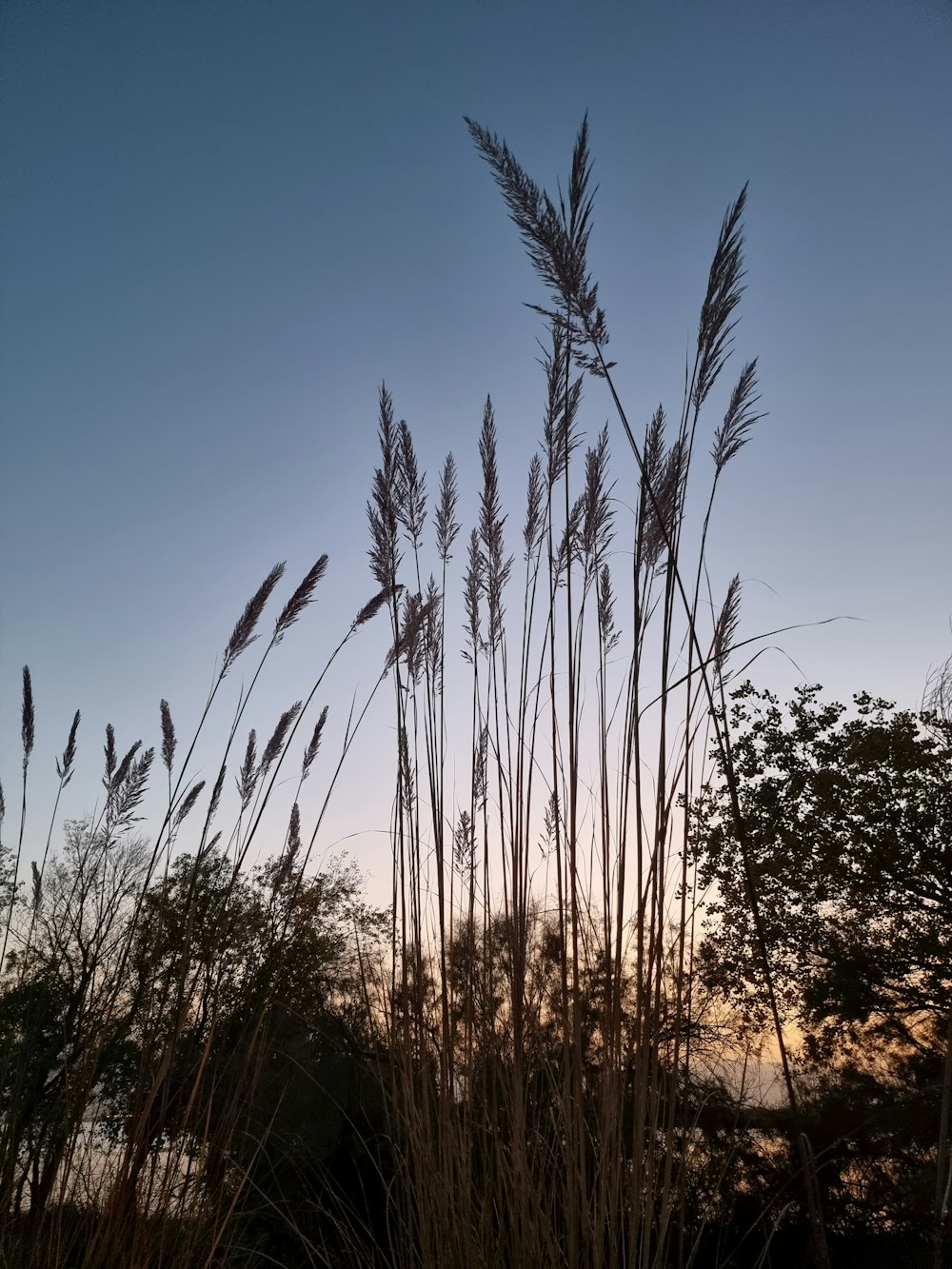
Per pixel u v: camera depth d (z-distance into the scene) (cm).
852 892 854
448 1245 258
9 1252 267
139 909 330
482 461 317
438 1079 279
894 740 920
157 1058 307
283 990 346
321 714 369
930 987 800
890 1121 637
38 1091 300
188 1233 292
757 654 240
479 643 327
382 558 319
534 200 203
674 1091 215
